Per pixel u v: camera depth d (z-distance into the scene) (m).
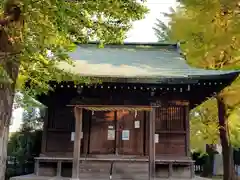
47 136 11.96
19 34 5.24
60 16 5.32
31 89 8.49
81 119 11.02
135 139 11.88
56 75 7.22
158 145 11.72
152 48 17.05
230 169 12.80
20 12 5.25
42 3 4.97
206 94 11.72
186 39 10.72
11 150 15.53
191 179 11.20
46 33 5.45
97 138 11.91
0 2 5.15
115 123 12.02
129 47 17.09
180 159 11.53
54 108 12.12
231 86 11.86
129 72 11.41
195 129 17.58
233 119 14.06
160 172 11.53
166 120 11.84
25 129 17.27
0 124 5.42
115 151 11.75
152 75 10.60
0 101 5.41
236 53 10.05
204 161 22.53
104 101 11.18
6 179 14.90
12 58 5.11
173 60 14.27
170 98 11.70
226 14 9.25
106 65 12.70
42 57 6.30
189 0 9.54
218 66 11.03
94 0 6.32
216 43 9.62
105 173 11.21
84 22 6.67
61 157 11.61
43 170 11.70
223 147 13.12
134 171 11.19
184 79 10.49
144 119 12.03
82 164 11.30
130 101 11.17
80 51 15.73
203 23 9.66
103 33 7.85
